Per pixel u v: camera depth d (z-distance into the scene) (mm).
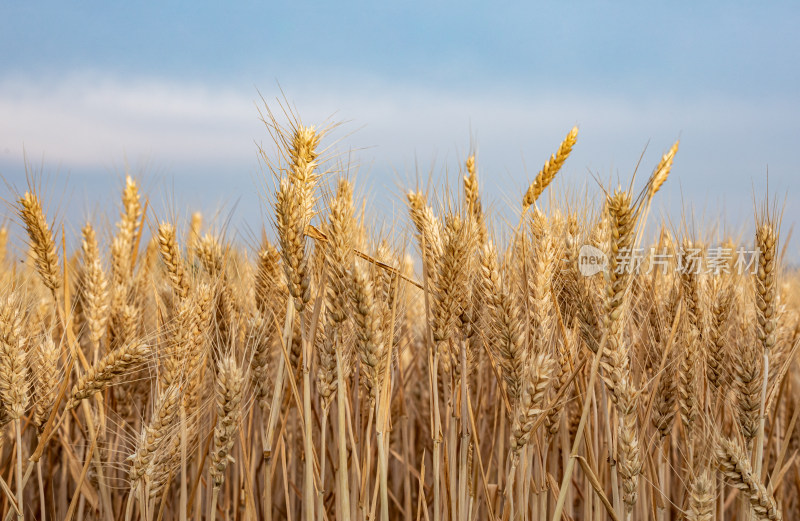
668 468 1193
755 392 1158
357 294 1095
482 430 1297
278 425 1267
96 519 1231
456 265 1117
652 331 1191
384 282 1185
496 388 1313
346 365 1153
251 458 1258
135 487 1131
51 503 1278
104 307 1252
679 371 1170
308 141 1121
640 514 1217
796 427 1429
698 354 1185
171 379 1154
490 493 1217
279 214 1094
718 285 1223
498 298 1118
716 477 1195
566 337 1146
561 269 1181
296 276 1095
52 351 1163
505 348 1119
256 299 1251
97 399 1229
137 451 1128
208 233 1251
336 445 1248
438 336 1130
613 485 1139
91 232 1346
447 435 1203
